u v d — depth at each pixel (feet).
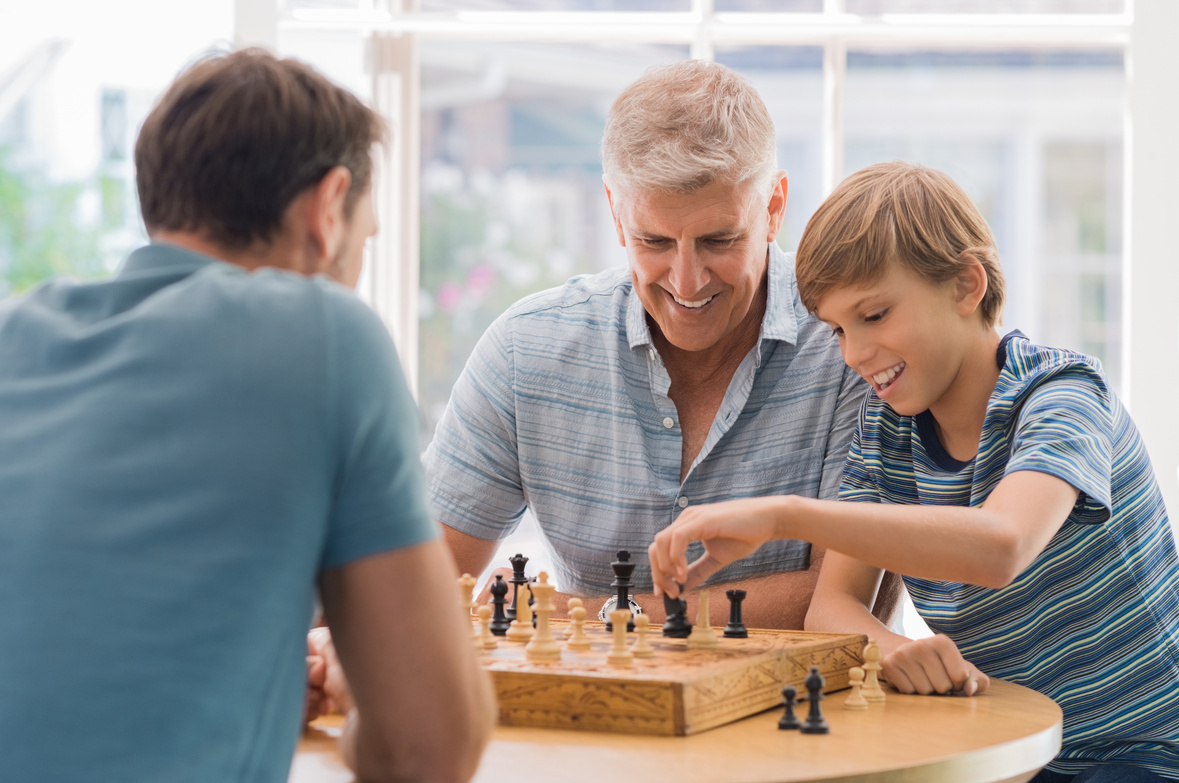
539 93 18.11
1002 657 4.83
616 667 3.64
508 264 19.01
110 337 2.84
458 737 2.85
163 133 3.15
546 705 3.55
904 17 9.34
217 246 3.16
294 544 2.68
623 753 3.22
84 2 11.95
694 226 5.05
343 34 9.47
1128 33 9.12
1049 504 4.01
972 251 4.61
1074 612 4.67
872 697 3.96
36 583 2.57
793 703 3.59
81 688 2.50
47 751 2.45
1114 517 4.59
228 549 2.62
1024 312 18.42
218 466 2.66
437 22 9.37
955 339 4.69
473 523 6.26
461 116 18.31
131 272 3.06
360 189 3.40
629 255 5.47
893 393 4.74
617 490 5.94
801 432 5.83
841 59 9.45
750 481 5.84
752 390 5.83
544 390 6.02
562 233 19.11
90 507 2.62
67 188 14.83
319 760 3.36
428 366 18.38
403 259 9.68
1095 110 17.62
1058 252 18.22
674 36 9.40
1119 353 18.53
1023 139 17.80
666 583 4.12
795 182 16.47
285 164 3.13
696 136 5.00
